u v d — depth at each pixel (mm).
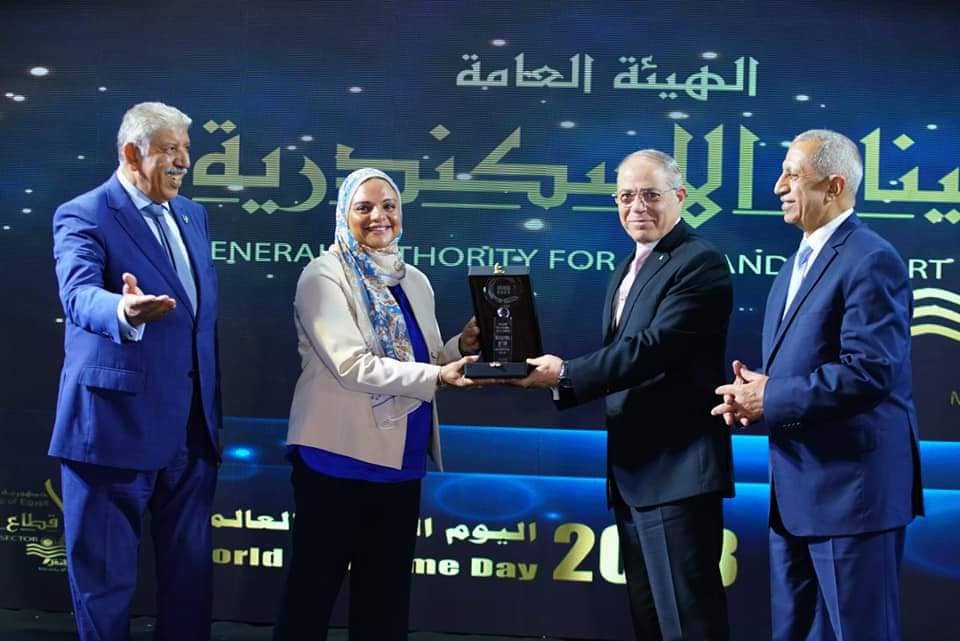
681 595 2969
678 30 3734
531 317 3051
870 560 2750
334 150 3811
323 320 2969
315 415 2982
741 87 3719
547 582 3777
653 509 3018
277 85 3814
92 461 2973
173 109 3105
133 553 3070
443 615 3803
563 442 3766
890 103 3680
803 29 3701
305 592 2975
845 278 2766
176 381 3045
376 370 2912
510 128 3783
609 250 3766
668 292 3010
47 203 3848
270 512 3816
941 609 3656
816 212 2900
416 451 3055
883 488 2746
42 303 3840
